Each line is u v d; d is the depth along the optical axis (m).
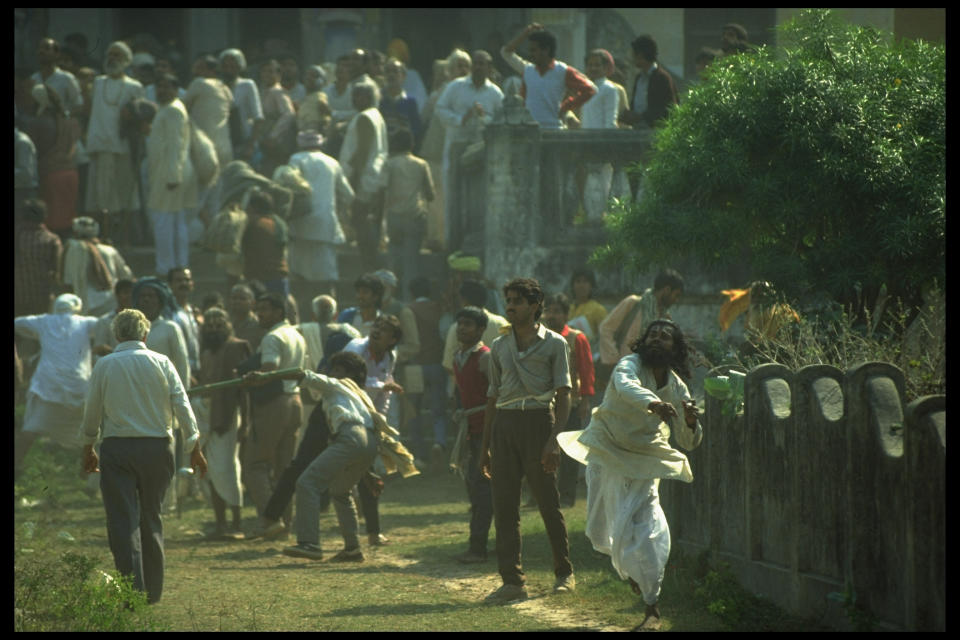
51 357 48.59
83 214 67.75
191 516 43.53
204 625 25.72
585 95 56.09
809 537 24.77
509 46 60.47
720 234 36.16
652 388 25.47
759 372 27.30
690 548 30.56
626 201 39.38
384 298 52.25
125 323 28.25
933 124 34.81
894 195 34.19
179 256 61.06
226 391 39.06
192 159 61.72
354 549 34.22
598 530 26.33
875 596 22.53
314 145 60.81
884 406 22.70
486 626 25.20
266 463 40.12
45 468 47.31
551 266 52.97
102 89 65.06
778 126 35.06
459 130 62.47
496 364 28.88
